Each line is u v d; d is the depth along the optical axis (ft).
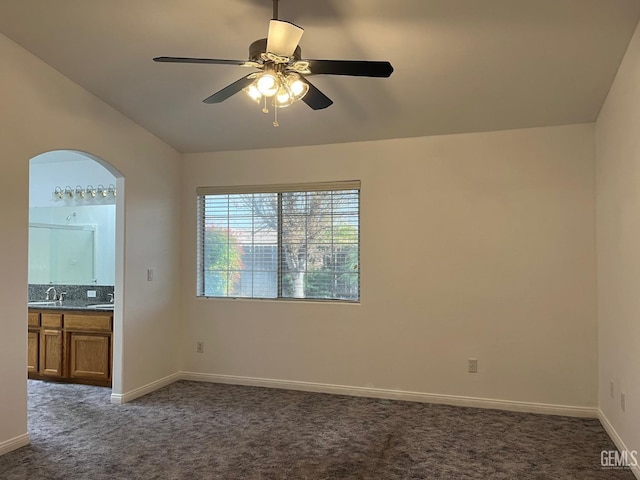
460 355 13.23
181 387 15.01
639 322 8.69
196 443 10.53
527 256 12.74
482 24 8.89
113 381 13.50
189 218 16.01
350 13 8.71
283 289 15.21
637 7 8.21
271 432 11.18
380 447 10.32
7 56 10.07
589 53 9.57
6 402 9.98
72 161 17.90
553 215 12.56
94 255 17.61
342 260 14.64
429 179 13.57
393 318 13.82
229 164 15.60
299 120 13.23
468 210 13.23
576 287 12.35
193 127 14.07
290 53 7.40
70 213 18.06
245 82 8.51
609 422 11.00
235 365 15.42
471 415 12.37
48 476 8.95
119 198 13.52
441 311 13.39
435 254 13.47
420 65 10.32
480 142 13.19
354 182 14.25
